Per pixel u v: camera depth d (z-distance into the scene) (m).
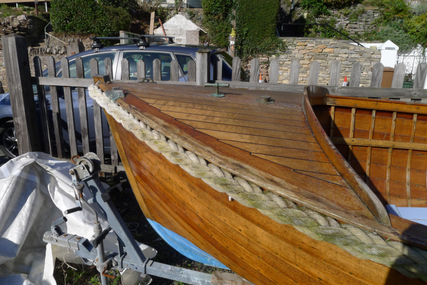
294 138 1.77
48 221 2.58
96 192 2.07
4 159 4.75
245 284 1.87
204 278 1.98
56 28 14.92
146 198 2.46
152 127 1.87
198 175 1.49
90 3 14.61
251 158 1.53
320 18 16.70
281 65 12.58
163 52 4.33
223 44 14.58
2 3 18.89
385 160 2.56
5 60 3.86
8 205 2.36
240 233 1.58
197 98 2.51
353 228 1.14
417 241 1.04
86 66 4.42
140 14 17.88
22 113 3.97
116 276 2.48
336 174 1.42
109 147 4.18
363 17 16.38
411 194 2.39
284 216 1.25
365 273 1.16
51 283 2.24
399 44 15.45
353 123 2.67
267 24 12.45
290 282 1.49
